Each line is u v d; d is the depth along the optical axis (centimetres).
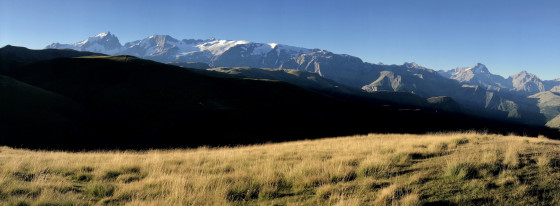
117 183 842
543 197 639
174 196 664
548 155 978
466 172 800
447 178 792
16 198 621
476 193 675
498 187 707
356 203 614
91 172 1016
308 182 803
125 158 1373
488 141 1373
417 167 925
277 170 951
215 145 5694
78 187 812
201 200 657
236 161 1213
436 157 1056
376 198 656
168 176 880
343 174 856
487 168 842
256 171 950
